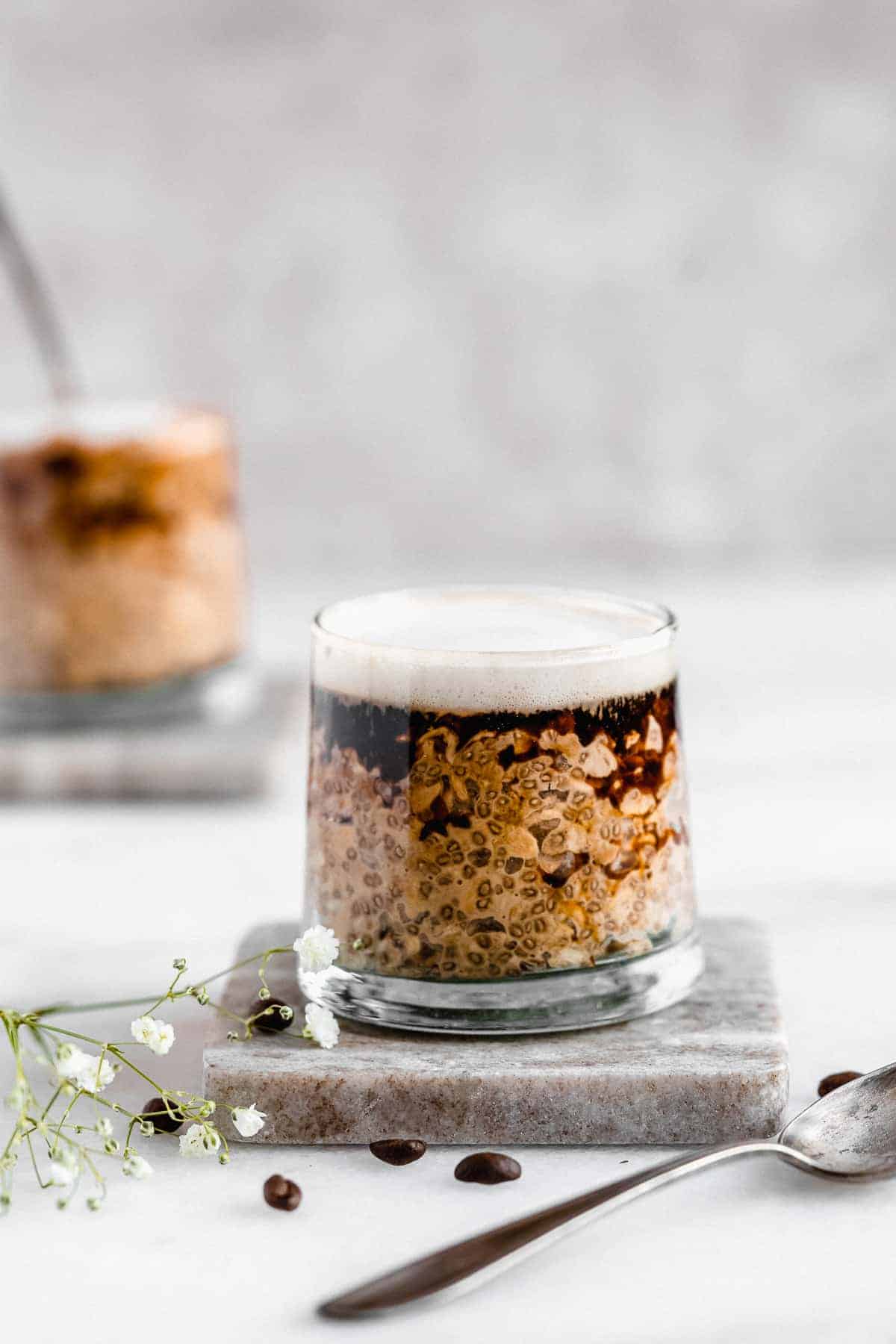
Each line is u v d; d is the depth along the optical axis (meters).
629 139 1.29
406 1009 0.65
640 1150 0.63
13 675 0.91
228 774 0.90
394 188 1.30
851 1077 0.65
